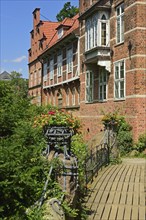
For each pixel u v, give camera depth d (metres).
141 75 15.87
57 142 6.58
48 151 6.54
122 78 17.30
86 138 21.89
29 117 6.84
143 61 15.91
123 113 16.89
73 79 26.25
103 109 19.44
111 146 14.05
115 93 18.03
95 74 21.02
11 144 5.39
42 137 6.40
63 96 30.23
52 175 6.18
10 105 6.35
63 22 32.19
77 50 25.44
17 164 5.17
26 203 5.52
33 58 43.88
